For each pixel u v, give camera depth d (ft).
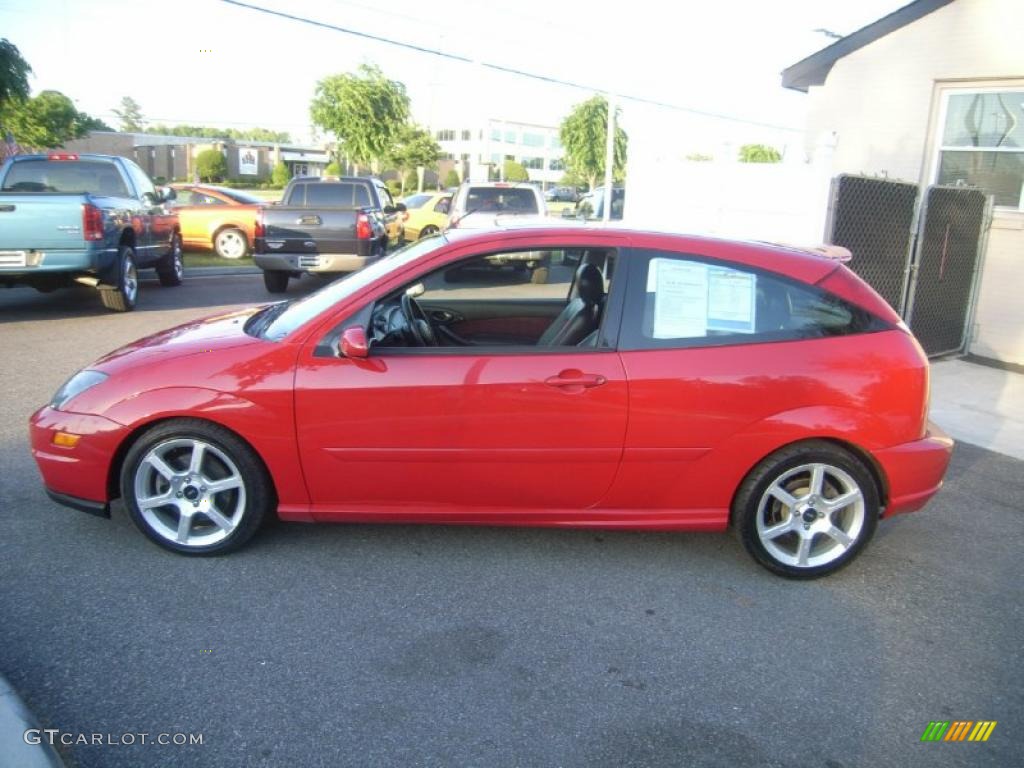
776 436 12.71
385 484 12.82
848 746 9.41
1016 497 17.39
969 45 29.68
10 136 76.84
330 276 52.24
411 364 12.50
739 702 10.10
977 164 30.40
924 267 27.07
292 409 12.43
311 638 11.04
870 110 32.58
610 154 76.43
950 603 12.81
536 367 12.50
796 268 13.12
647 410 12.54
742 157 146.20
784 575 13.24
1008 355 29.30
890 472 12.97
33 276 31.45
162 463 12.76
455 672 10.43
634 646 11.19
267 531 14.16
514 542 14.15
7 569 12.54
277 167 177.17
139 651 10.60
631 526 13.20
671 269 12.96
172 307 37.01
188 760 8.73
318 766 8.73
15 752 8.38
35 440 13.05
